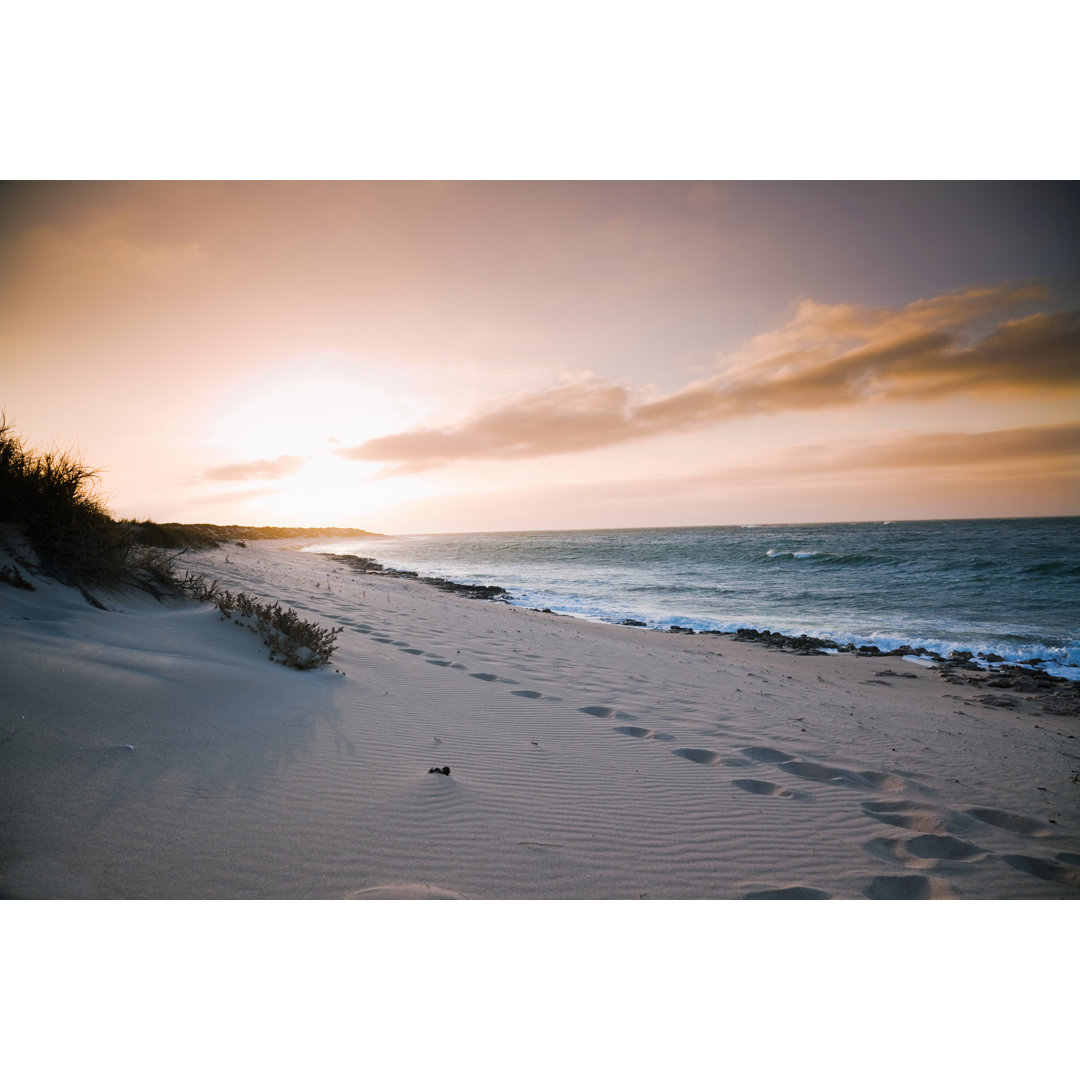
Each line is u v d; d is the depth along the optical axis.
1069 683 10.14
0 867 2.32
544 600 22.86
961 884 3.09
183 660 4.88
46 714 3.44
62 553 6.22
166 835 2.70
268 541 74.75
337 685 5.48
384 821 3.12
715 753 4.86
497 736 4.77
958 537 61.03
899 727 6.59
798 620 18.14
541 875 2.84
